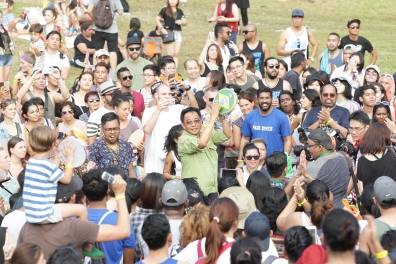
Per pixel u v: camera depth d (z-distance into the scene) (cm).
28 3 2950
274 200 938
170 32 2147
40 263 703
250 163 1153
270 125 1328
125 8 2873
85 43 2081
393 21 3103
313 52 2012
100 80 1622
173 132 1230
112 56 2039
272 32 2747
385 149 1112
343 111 1391
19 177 998
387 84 1694
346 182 1087
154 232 737
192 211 830
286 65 1775
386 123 1350
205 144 1119
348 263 630
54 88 1575
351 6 3328
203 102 1523
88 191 852
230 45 1955
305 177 1044
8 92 1481
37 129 791
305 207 903
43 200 756
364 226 835
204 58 1850
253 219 782
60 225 763
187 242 821
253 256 666
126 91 1600
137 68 1817
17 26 2533
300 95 1686
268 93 1319
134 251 884
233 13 2175
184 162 1160
